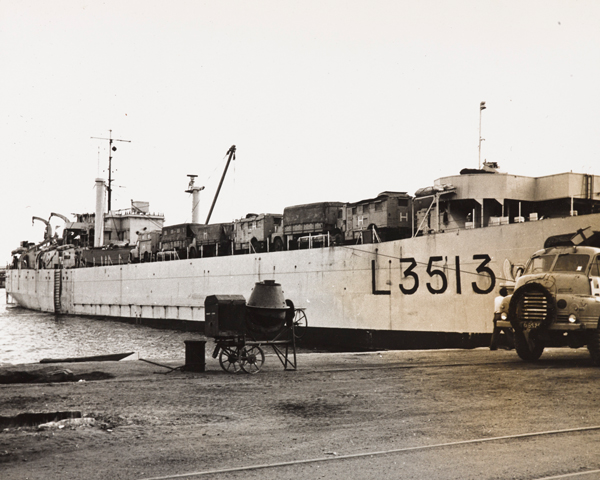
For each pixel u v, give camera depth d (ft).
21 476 20.89
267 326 51.37
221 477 20.57
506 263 97.60
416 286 113.19
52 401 36.29
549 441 25.29
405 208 130.82
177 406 34.30
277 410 33.01
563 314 52.37
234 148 221.46
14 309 316.40
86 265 259.39
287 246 153.07
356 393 38.45
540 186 114.01
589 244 62.23
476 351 71.82
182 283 186.09
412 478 20.26
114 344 151.43
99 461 22.81
